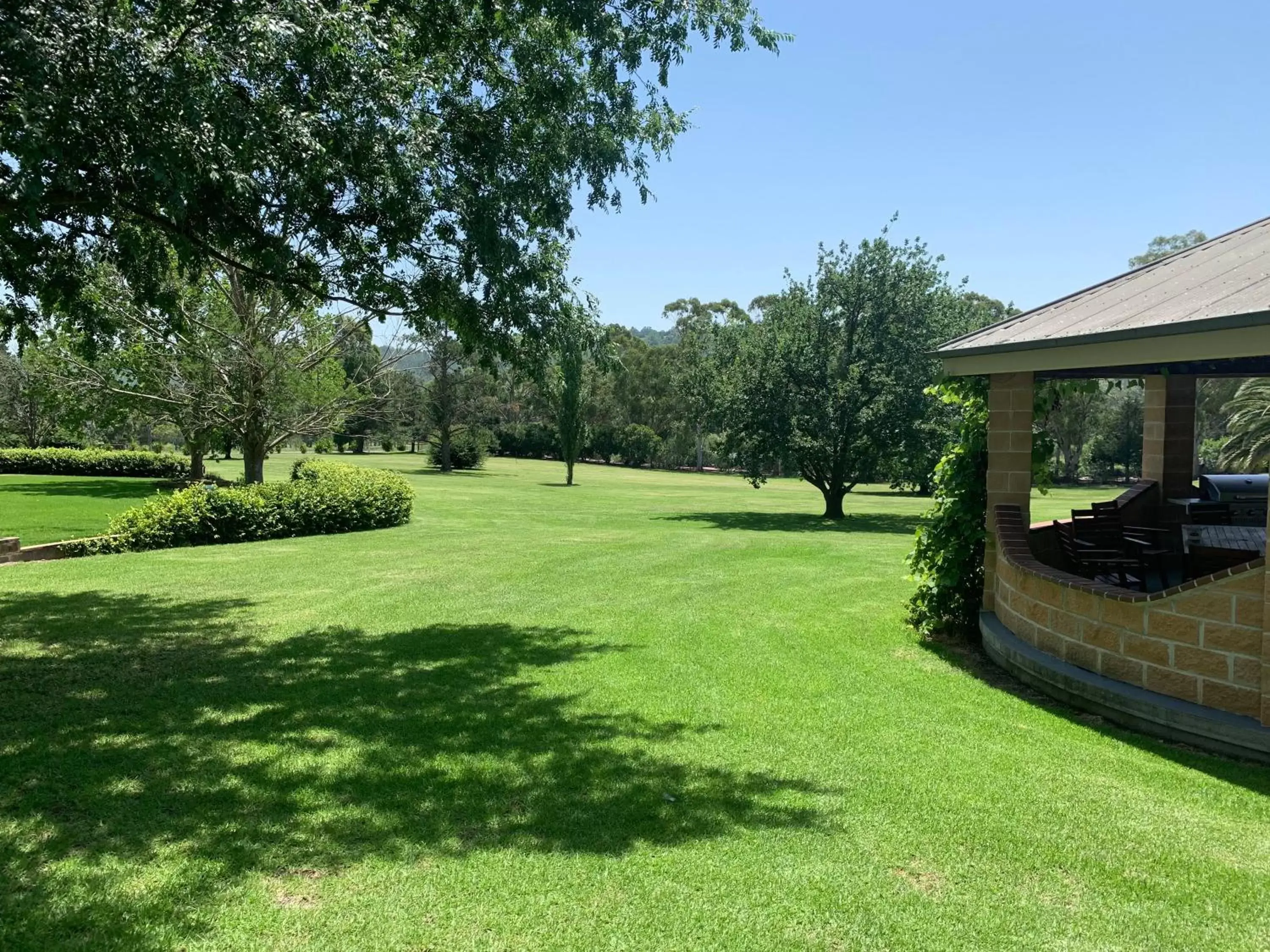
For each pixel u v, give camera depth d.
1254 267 6.23
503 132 7.87
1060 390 8.88
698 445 70.56
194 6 5.88
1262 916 3.34
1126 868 3.72
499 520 23.45
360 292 7.64
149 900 3.28
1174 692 5.55
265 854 3.68
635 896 3.39
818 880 3.55
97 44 5.62
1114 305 6.85
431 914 3.23
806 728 5.59
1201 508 9.80
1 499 23.89
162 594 10.15
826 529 23.53
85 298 9.20
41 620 8.49
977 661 7.45
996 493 7.84
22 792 4.30
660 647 7.85
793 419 26.11
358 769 4.70
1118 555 8.03
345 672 6.79
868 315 26.11
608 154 7.99
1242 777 4.77
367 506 19.02
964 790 4.57
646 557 14.48
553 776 4.65
